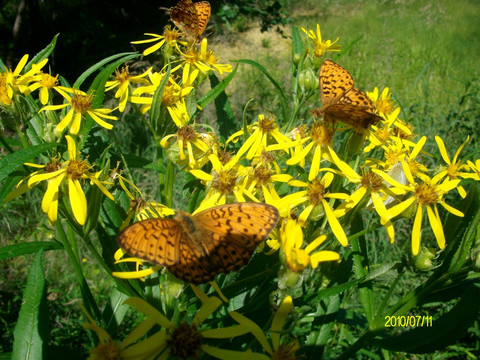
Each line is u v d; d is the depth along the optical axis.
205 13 0.19
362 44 0.80
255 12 0.70
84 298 0.13
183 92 0.17
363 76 0.65
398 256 0.36
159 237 0.11
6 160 0.12
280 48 0.83
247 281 0.14
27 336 0.11
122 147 0.47
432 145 0.42
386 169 0.15
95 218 0.12
